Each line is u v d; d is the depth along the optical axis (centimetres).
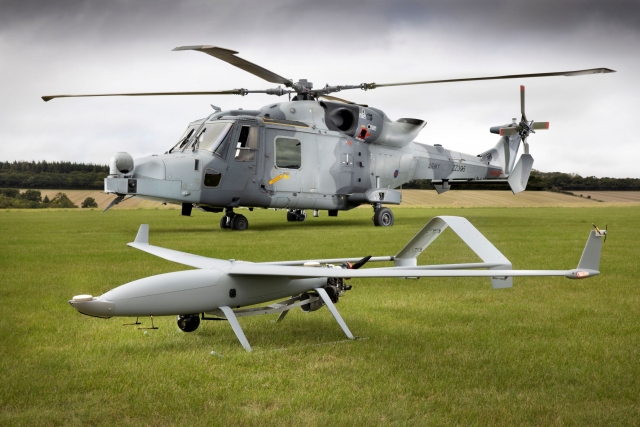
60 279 1160
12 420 477
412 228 2536
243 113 2383
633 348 686
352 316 848
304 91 2523
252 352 650
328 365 611
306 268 630
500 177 3409
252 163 2292
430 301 962
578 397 529
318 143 2483
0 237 2128
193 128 2386
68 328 775
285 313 806
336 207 2592
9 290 1045
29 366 613
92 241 1970
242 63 1997
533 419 480
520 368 607
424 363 621
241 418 479
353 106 2598
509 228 2627
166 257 738
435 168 3014
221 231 2358
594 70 1833
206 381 565
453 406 505
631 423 473
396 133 2759
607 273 1258
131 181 2067
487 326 791
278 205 2405
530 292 1046
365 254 1550
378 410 497
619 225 2834
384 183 2767
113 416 488
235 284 661
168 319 822
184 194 2167
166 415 488
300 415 487
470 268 770
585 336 741
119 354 656
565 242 1933
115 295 588
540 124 3388
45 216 4050
